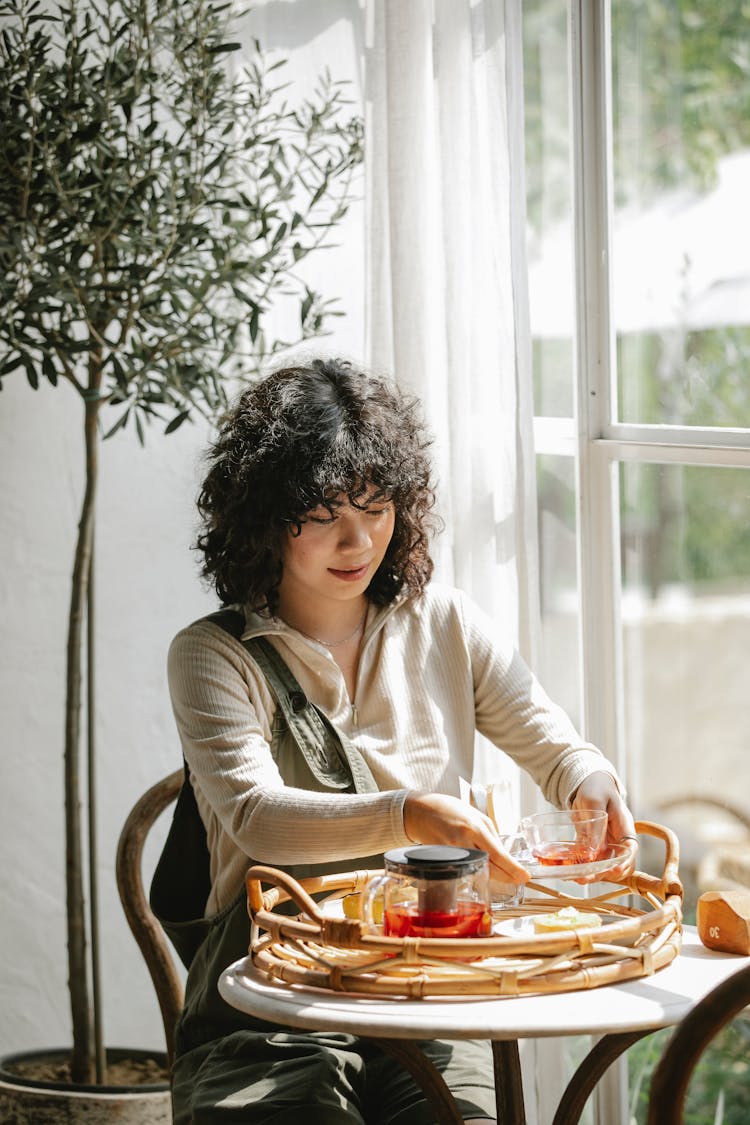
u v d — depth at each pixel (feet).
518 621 6.91
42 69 7.78
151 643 9.89
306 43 8.98
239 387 9.53
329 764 5.92
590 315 7.36
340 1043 5.59
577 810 5.33
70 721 8.45
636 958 4.63
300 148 9.09
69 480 9.71
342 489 5.78
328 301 8.68
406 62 7.34
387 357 7.66
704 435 6.75
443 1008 4.33
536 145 7.68
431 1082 4.66
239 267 8.18
